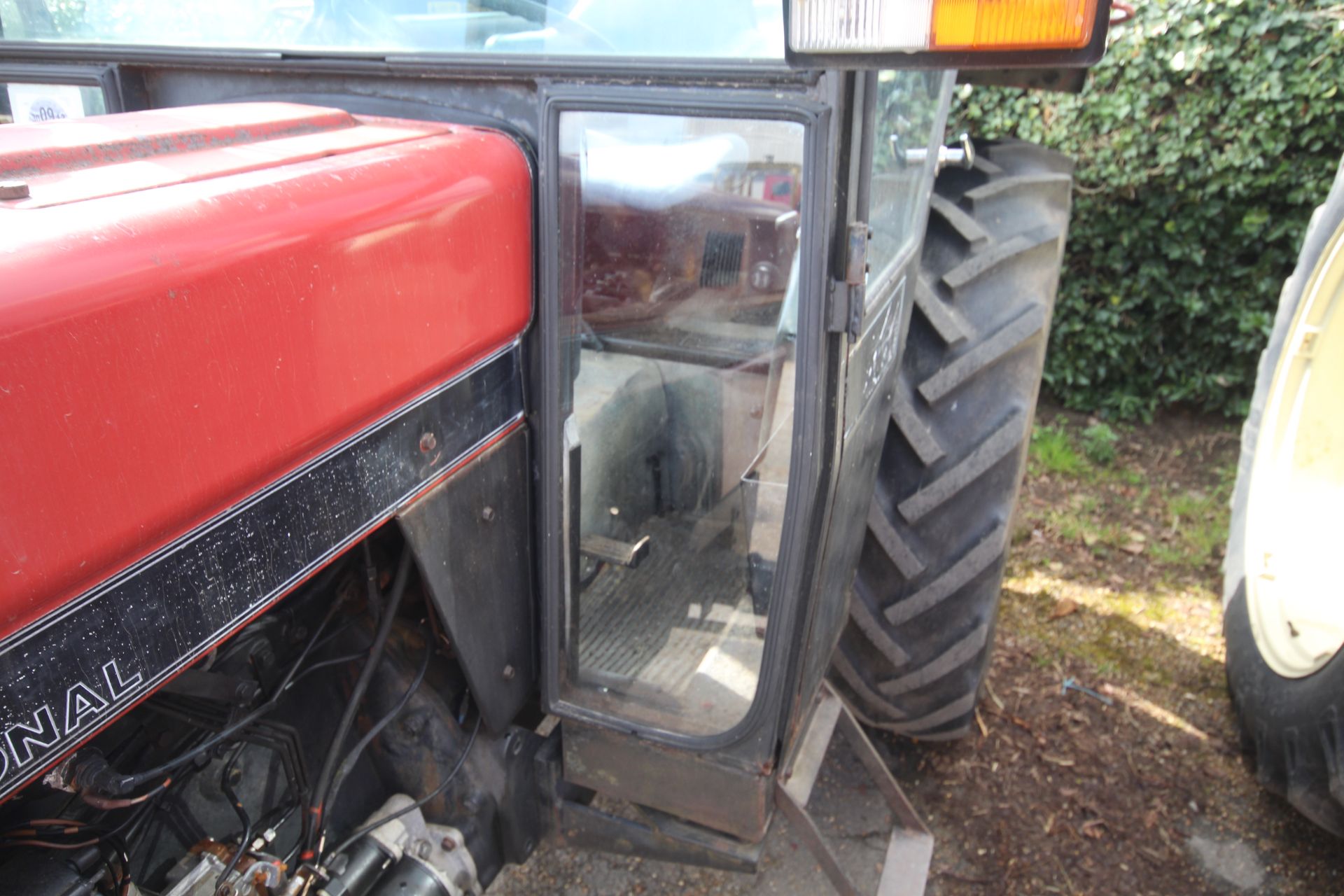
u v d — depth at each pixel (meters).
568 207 1.29
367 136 1.25
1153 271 3.71
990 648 2.12
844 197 1.18
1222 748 2.38
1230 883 2.05
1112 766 2.34
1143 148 3.51
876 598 2.02
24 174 1.00
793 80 1.14
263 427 0.99
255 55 1.43
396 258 1.10
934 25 0.86
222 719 1.28
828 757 2.36
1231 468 3.63
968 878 2.06
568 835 1.77
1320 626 2.16
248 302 0.95
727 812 1.58
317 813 1.35
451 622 1.36
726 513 1.47
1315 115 3.32
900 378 1.91
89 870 1.12
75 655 0.87
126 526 0.88
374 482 1.16
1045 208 2.06
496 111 1.35
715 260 1.31
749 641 1.48
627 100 1.21
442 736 1.58
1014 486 1.95
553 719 1.92
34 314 0.80
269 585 1.05
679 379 1.42
